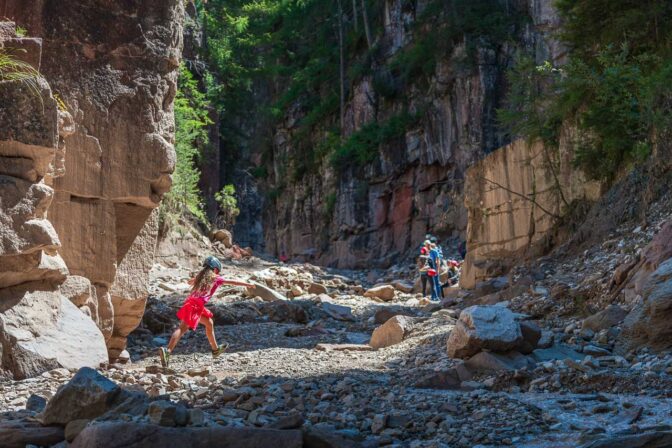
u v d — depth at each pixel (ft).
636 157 43.19
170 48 33.09
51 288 26.96
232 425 17.51
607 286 34.06
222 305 54.03
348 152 131.44
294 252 153.69
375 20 144.05
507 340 26.61
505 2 116.26
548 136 51.75
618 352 27.45
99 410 17.46
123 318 33.53
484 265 58.13
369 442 17.08
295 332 44.06
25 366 24.80
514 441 17.13
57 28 30.35
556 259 45.44
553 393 22.77
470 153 109.60
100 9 31.40
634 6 48.62
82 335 27.22
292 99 162.61
